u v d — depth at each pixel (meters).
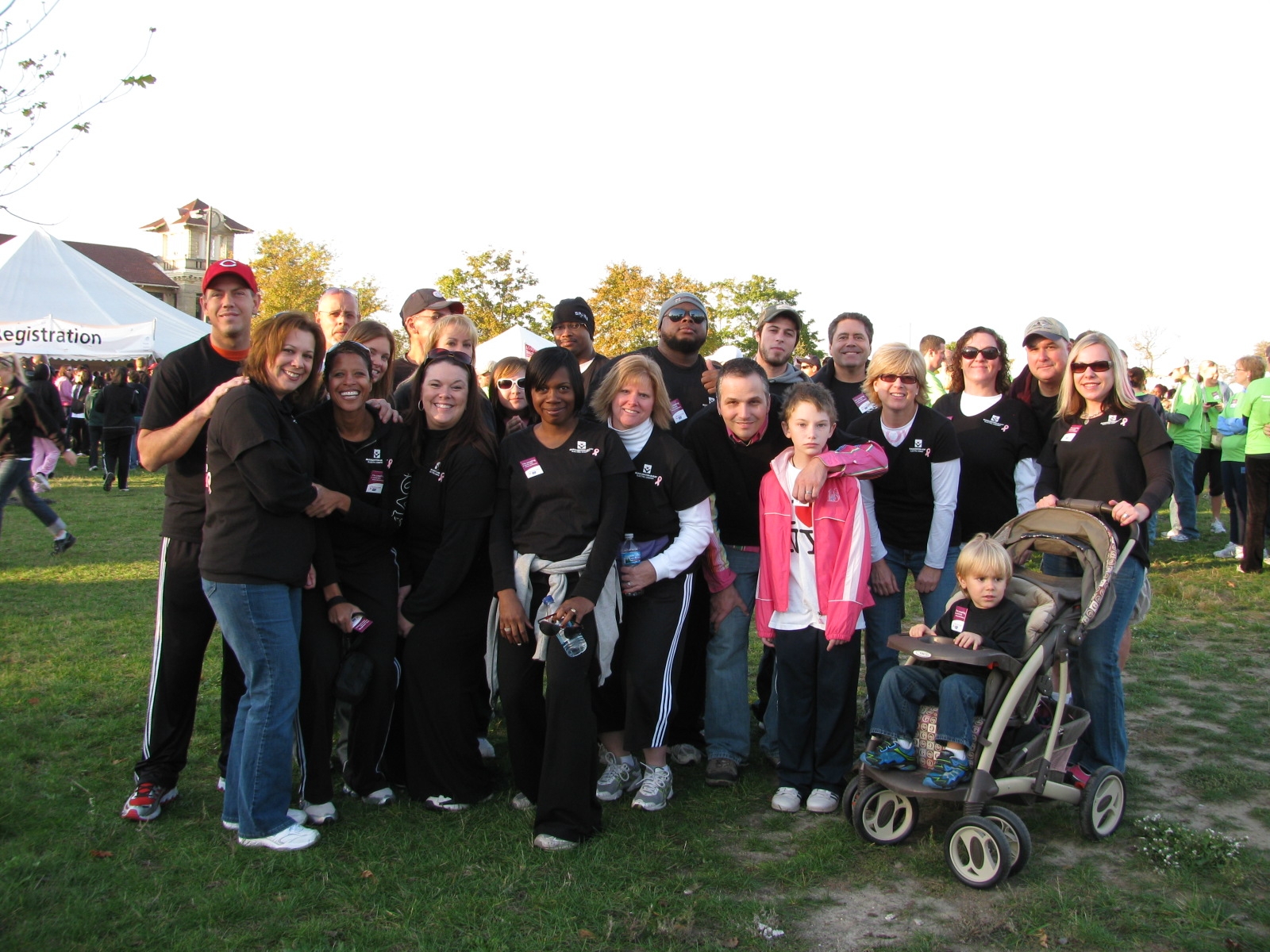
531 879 3.54
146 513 13.59
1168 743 5.07
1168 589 8.67
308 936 3.11
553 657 3.87
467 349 5.13
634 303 40.53
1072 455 4.52
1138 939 3.14
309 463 3.90
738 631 4.62
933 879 3.57
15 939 3.04
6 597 8.20
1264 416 9.18
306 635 4.01
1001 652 3.76
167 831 3.88
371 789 4.28
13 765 4.52
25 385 10.00
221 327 4.11
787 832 4.06
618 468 4.10
